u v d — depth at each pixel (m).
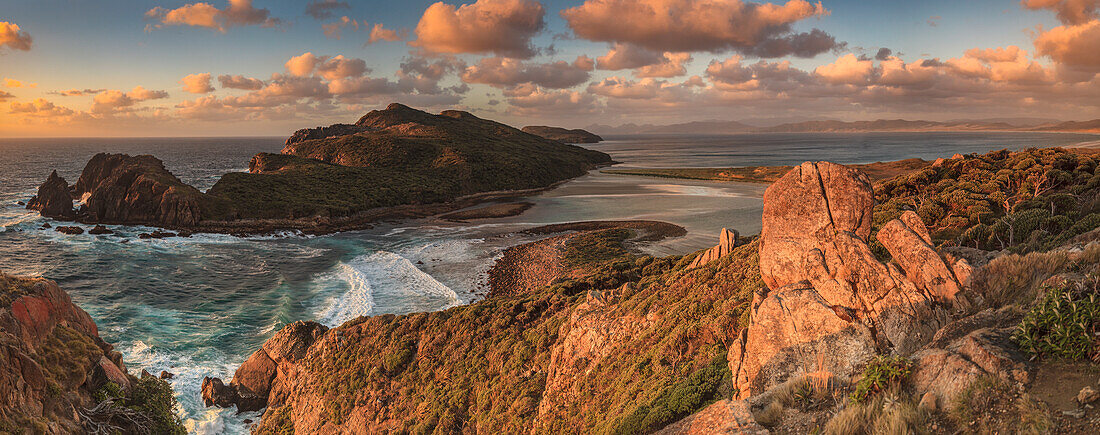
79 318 26.47
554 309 38.34
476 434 27.95
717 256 40.84
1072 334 8.59
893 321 12.50
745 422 11.09
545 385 28.36
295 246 100.62
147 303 65.44
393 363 37.91
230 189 135.75
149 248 97.00
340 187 155.88
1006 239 30.88
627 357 23.75
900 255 13.70
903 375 9.95
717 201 146.88
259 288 72.19
